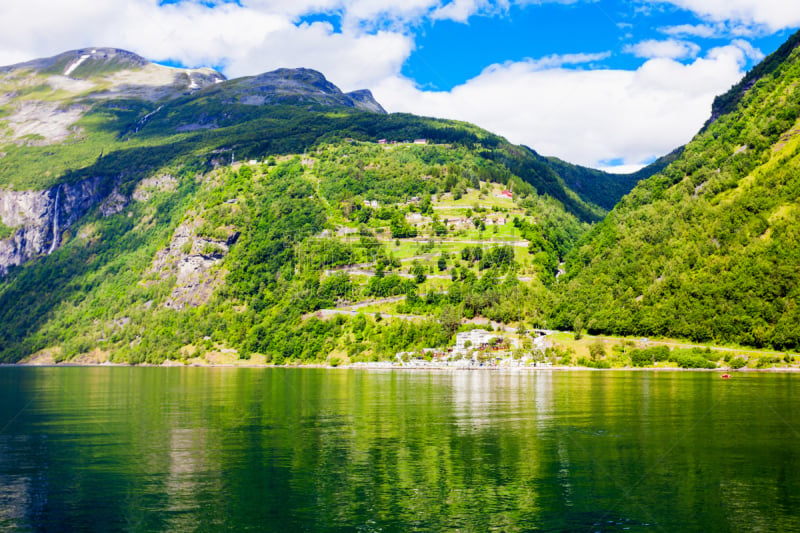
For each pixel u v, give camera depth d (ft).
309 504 245.65
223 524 225.56
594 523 226.58
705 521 228.84
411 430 386.93
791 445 339.98
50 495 258.37
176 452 331.36
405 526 223.10
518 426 396.98
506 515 234.38
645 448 334.24
